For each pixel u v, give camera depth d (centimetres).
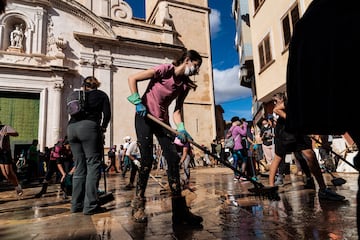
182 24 2302
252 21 1396
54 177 1148
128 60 1886
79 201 309
